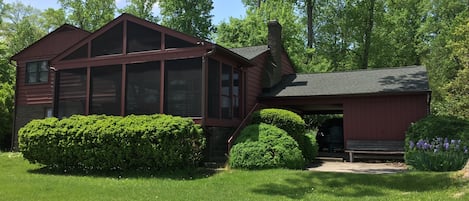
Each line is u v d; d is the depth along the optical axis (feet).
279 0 83.71
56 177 32.53
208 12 104.12
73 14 105.09
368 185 26.53
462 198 21.31
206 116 37.11
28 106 61.87
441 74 98.17
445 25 99.86
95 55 43.01
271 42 59.26
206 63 37.55
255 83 53.57
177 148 32.53
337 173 30.78
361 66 94.99
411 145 36.01
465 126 37.35
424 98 45.62
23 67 63.16
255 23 79.46
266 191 25.41
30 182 29.40
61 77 44.78
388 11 100.83
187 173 32.99
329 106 56.65
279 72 59.47
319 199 22.85
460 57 77.51
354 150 48.19
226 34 81.76
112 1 108.68
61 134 35.96
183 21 100.58
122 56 41.29
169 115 36.01
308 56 90.07
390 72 55.21
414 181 26.66
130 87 40.70
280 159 34.30
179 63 38.81
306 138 47.32
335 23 95.40
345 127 49.49
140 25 41.04
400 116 46.60
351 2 91.40
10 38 115.14
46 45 61.87
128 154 33.71
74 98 43.57
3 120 63.67
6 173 35.32
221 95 40.73
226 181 29.09
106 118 36.81
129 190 25.94
